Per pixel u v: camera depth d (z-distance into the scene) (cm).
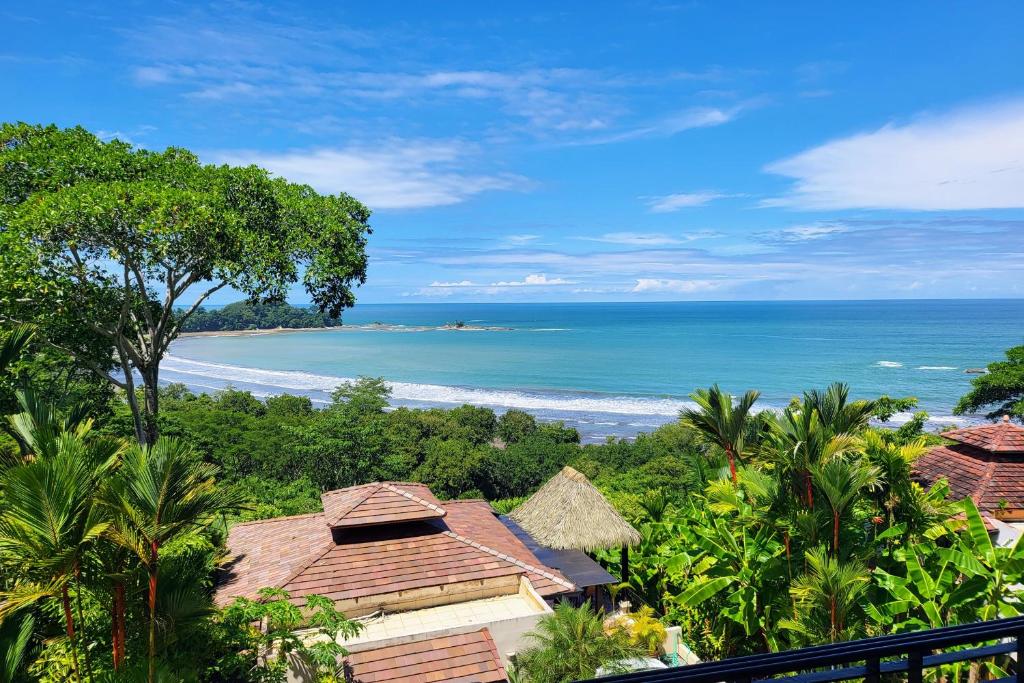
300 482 3500
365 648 1430
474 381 11906
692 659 1642
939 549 1393
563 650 1401
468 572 1672
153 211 2175
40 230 2061
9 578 973
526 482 5466
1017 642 286
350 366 14688
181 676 995
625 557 2188
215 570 1742
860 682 1064
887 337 18362
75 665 949
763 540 1656
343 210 2895
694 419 2100
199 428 5072
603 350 16875
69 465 902
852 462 1611
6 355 1362
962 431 2297
